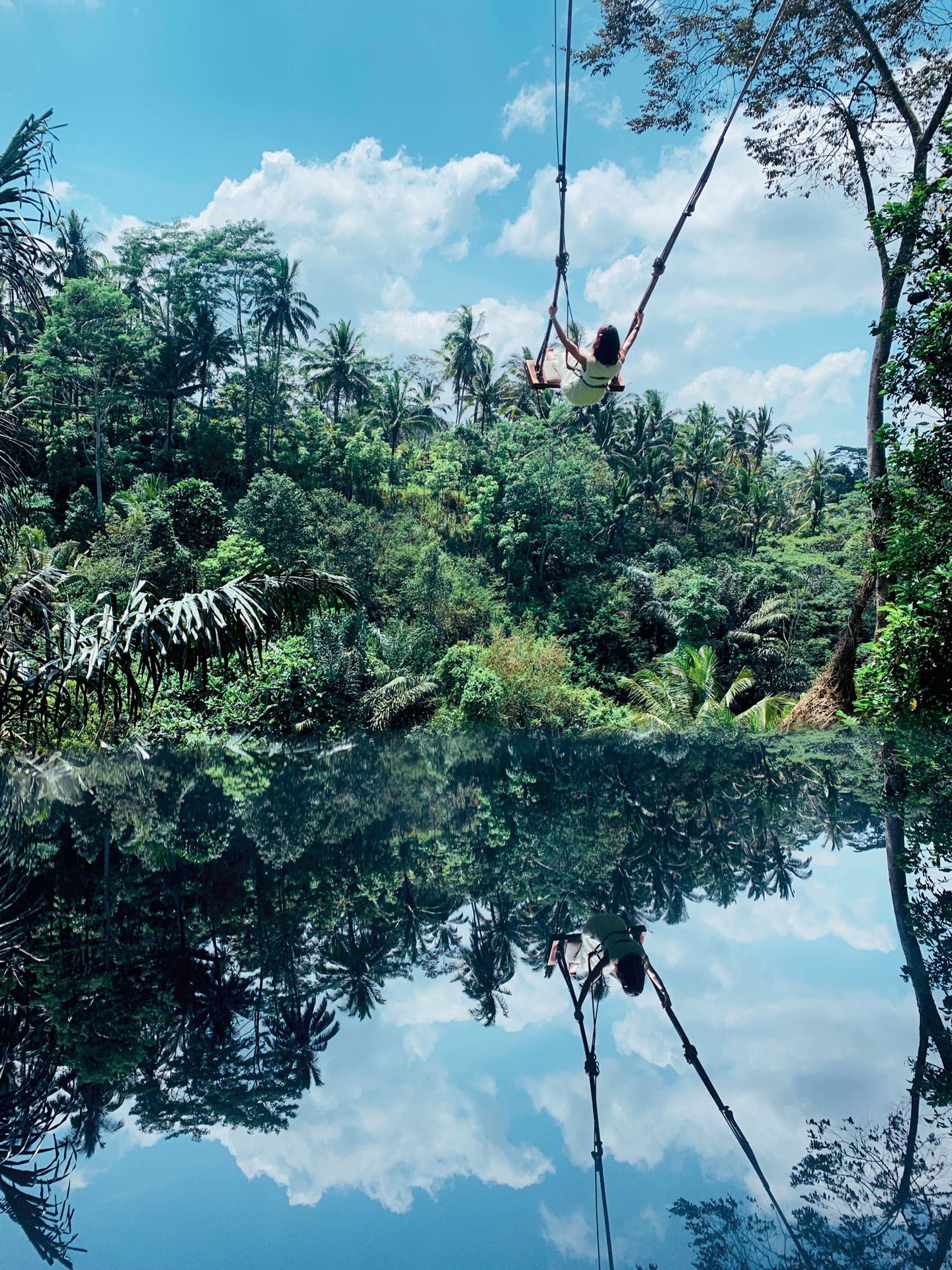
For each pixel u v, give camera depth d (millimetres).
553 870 4824
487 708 27281
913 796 6930
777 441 63938
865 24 14258
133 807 8266
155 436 49125
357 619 28906
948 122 9938
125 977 3135
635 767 10953
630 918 3791
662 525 51344
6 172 5508
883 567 10789
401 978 3117
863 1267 1415
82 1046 2557
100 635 5176
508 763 13125
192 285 48281
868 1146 1921
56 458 42688
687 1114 2109
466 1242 1595
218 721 19609
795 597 40469
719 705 27094
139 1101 2244
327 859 5371
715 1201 1722
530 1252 1531
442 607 34719
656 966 3168
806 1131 1995
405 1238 1582
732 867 4648
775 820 6047
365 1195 1769
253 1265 1524
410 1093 2275
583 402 5129
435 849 5602
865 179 15656
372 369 53469
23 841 6234
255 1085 2338
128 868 5172
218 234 48719
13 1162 1979
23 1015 2807
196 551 36531
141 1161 1964
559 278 5184
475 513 43500
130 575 29797
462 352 50844
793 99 15250
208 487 38812
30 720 5668
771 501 53156
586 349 5078
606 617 38906
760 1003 2775
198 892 4512
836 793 7273
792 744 12289
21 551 5723
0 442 6062
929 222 9984
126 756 14516
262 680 21047
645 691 28422
